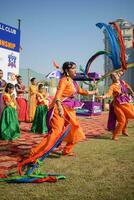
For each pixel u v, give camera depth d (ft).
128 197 11.17
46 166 15.44
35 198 11.18
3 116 24.67
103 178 13.42
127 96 24.20
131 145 21.36
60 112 15.05
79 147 20.51
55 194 11.55
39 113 28.86
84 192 11.72
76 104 16.84
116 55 24.32
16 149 20.35
